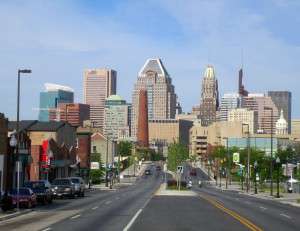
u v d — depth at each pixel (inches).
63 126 3885.3
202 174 7628.0
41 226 1144.8
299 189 3745.1
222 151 6446.9
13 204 1627.7
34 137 3663.9
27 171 3004.4
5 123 2482.8
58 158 3649.1
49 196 2038.6
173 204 1988.2
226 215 1475.1
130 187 4318.4
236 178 6171.3
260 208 1871.3
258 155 5428.2
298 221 1342.3
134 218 1342.3
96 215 1451.8
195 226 1138.7
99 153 6067.9
